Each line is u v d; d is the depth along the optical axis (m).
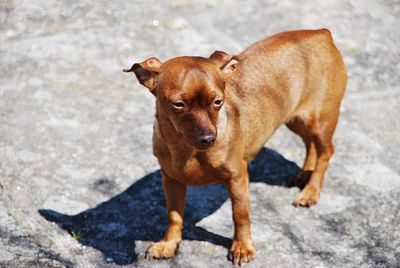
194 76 6.57
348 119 10.31
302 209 8.59
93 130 9.87
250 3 13.31
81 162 9.25
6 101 10.30
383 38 12.41
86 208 8.48
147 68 6.88
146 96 10.68
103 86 10.83
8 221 8.08
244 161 7.71
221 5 13.20
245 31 12.41
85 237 8.08
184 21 12.62
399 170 9.26
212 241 8.06
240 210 7.62
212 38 12.15
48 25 12.30
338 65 8.70
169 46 11.88
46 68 11.12
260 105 7.91
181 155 7.20
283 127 10.19
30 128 9.77
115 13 12.74
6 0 12.84
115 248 7.94
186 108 6.60
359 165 9.33
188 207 8.60
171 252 7.77
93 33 12.13
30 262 7.43
